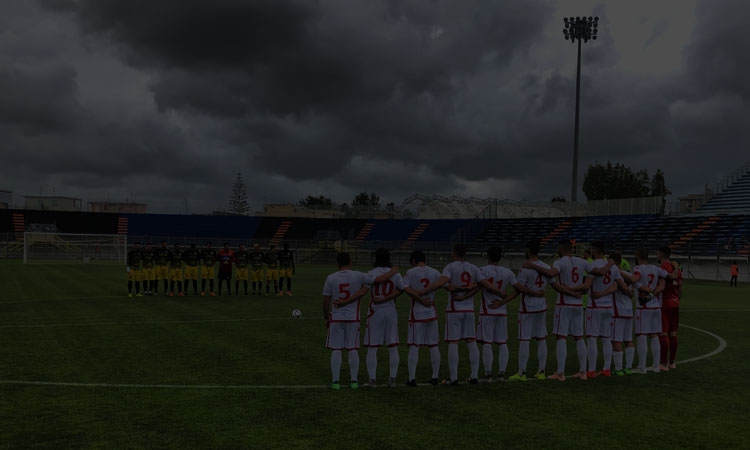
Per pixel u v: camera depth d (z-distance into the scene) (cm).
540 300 939
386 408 747
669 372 1008
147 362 1009
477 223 6275
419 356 1132
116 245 5300
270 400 777
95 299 2034
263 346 1185
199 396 792
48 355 1056
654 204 5075
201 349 1141
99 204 8206
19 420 672
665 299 1027
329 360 1056
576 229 5441
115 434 626
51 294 2175
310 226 6838
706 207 5181
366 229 6875
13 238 5297
